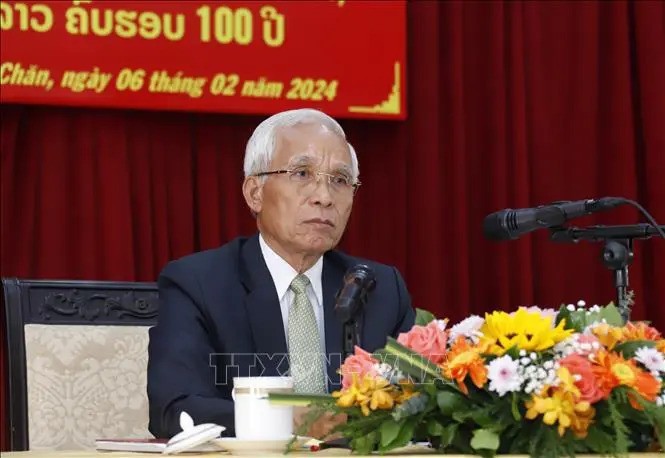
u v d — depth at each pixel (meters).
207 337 4.26
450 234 6.98
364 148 6.88
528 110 7.12
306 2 6.52
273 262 4.40
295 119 4.40
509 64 7.10
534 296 7.13
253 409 3.10
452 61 7.00
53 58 6.17
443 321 3.05
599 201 3.73
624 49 7.15
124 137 6.44
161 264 6.51
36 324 4.86
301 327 4.31
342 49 6.56
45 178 6.33
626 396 2.84
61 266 6.33
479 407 2.86
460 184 6.96
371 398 2.90
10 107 6.27
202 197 6.59
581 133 7.15
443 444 2.87
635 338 3.04
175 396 3.94
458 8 7.01
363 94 6.59
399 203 6.87
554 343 2.88
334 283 4.44
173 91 6.34
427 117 6.91
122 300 5.01
